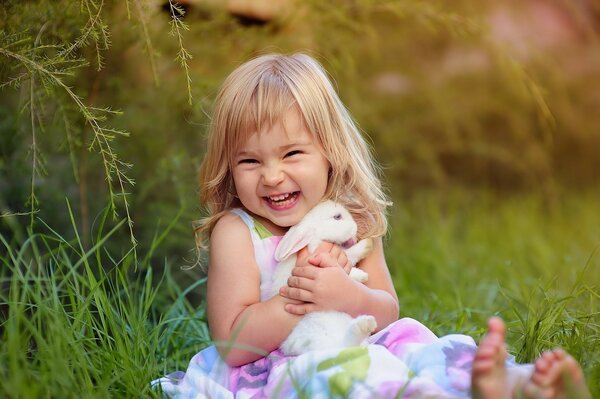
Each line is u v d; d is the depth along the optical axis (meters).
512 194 7.04
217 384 2.36
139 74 4.01
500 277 4.70
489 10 5.73
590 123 7.15
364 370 2.14
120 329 2.75
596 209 6.43
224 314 2.45
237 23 4.09
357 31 4.48
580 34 6.88
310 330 2.33
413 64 6.37
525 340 2.68
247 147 2.47
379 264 2.67
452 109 6.60
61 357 2.25
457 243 5.80
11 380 2.11
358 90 5.49
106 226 4.00
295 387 2.07
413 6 4.29
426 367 2.24
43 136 3.58
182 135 4.23
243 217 2.57
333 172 2.56
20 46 2.82
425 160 6.66
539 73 6.48
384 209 2.78
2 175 3.66
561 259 4.90
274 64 2.58
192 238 4.06
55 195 3.86
